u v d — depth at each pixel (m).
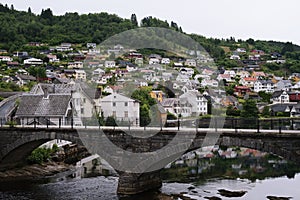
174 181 45.12
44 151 56.50
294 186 42.44
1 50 197.50
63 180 47.12
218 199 37.09
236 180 45.56
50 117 62.59
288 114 102.00
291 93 139.00
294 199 37.12
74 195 39.62
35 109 63.97
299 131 33.44
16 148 47.06
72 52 191.50
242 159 61.88
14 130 46.59
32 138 45.84
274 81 181.38
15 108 66.06
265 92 152.50
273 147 32.00
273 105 110.69
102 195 39.28
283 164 56.69
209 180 45.47
